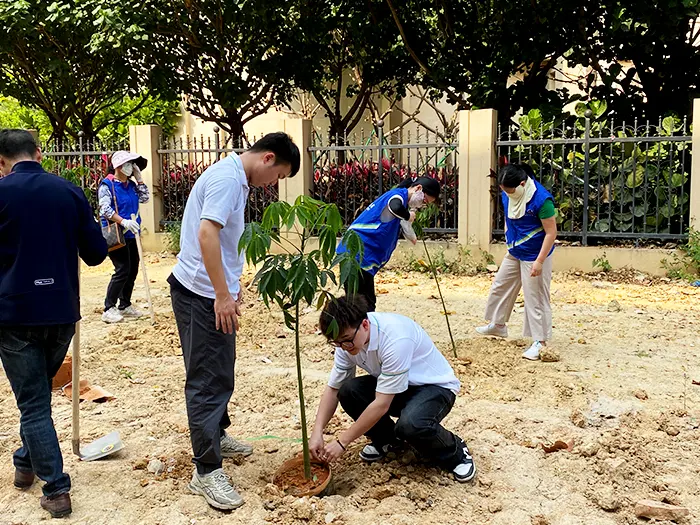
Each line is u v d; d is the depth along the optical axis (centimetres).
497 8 1187
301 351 666
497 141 1052
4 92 1501
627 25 1188
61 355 384
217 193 356
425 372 399
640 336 700
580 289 914
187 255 372
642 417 489
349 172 1185
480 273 1036
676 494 390
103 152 1308
